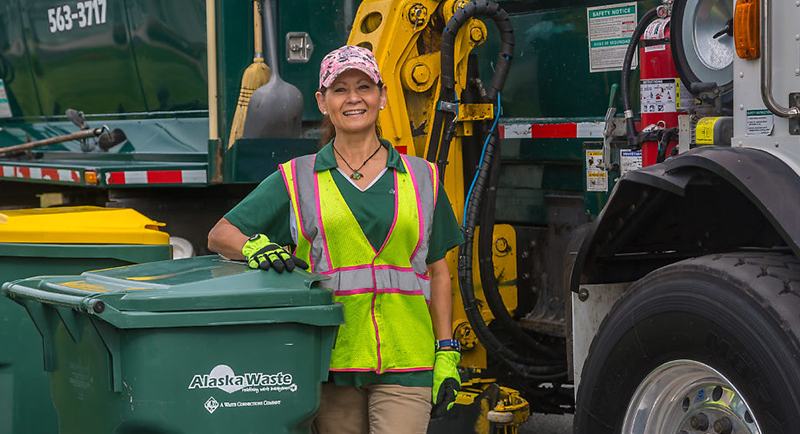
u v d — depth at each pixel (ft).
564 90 13.88
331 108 8.94
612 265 10.62
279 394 8.52
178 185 15.11
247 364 8.42
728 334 8.33
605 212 9.86
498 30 14.38
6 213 13.24
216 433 8.37
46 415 12.58
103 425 8.60
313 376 8.66
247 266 9.04
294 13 14.94
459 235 9.44
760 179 8.30
